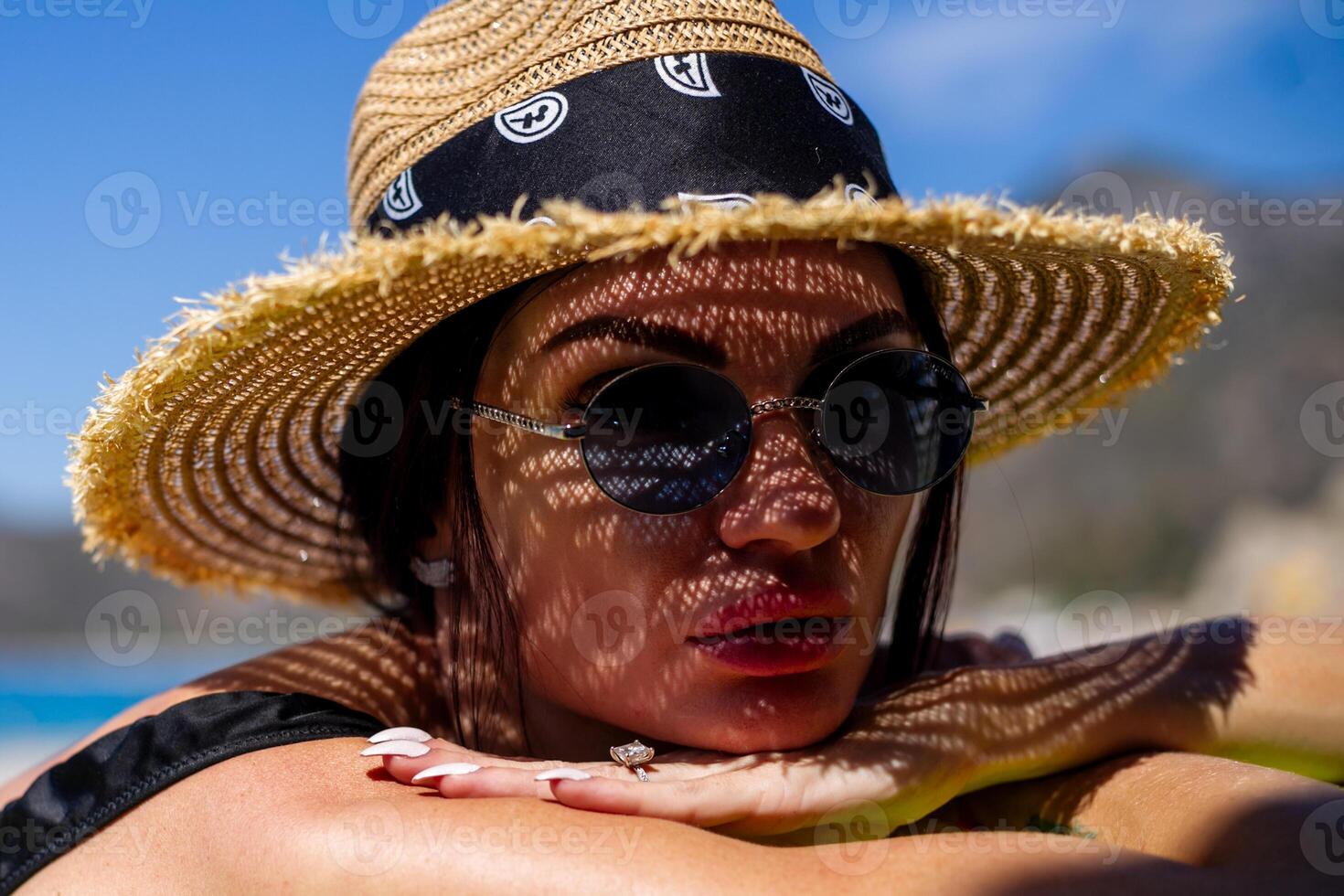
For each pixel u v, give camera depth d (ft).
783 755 4.00
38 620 52.11
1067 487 58.18
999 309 5.44
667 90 4.25
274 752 4.09
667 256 4.02
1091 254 4.55
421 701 5.24
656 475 4.02
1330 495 52.75
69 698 34.24
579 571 4.22
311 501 6.10
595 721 4.65
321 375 4.78
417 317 4.37
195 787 3.98
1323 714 4.85
